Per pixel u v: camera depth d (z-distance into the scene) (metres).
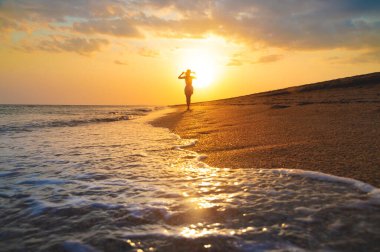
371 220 2.33
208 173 4.04
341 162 3.89
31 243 2.29
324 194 2.92
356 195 2.84
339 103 12.49
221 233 2.29
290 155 4.57
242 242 2.15
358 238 2.09
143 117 19.17
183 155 5.46
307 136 5.93
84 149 6.39
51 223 2.62
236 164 4.43
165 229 2.42
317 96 19.31
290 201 2.81
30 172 4.40
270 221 2.43
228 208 2.75
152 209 2.83
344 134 5.71
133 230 2.43
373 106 10.12
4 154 5.84
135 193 3.34
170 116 17.45
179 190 3.37
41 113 26.67
